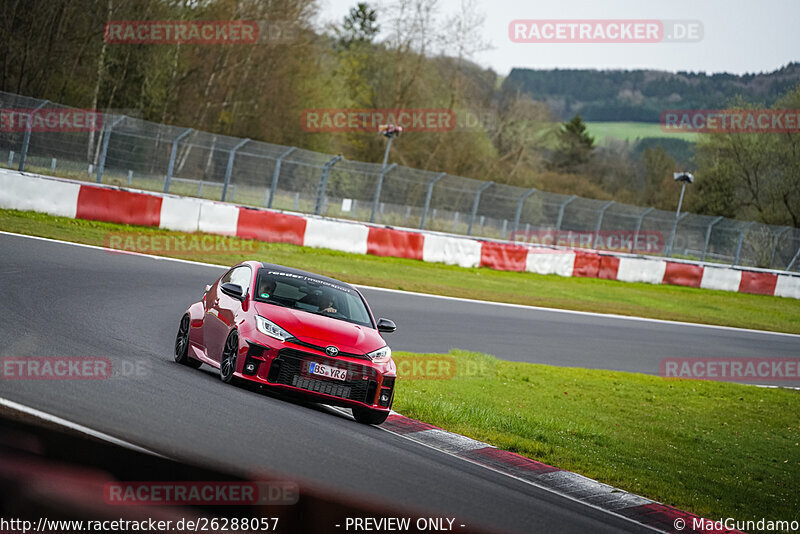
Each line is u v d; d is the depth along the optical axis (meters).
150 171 77.69
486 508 14.26
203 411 16.73
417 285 55.06
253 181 81.00
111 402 15.98
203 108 128.62
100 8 109.94
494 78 163.38
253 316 20.38
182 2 121.56
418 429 22.03
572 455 22.20
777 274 91.00
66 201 51.97
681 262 86.69
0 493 10.41
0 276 30.80
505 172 158.00
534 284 68.94
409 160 144.25
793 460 27.12
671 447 25.98
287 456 14.51
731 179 145.00
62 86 110.75
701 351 49.53
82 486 11.16
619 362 41.97
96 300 31.19
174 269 44.06
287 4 130.25
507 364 35.34
